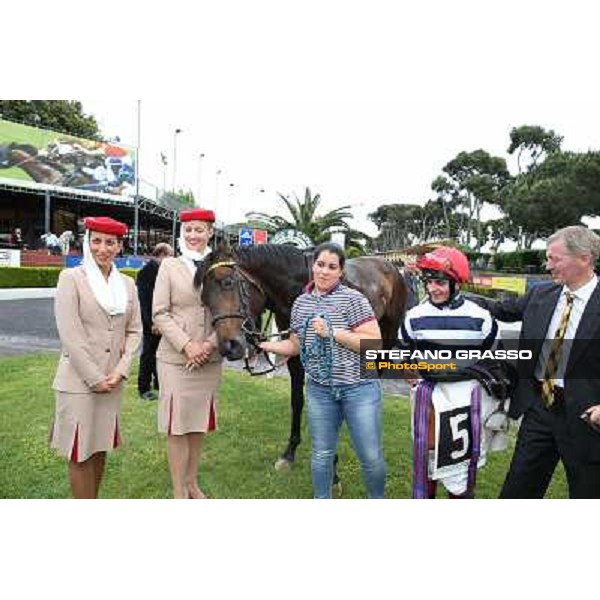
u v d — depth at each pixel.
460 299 2.35
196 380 2.83
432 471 2.36
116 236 2.55
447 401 2.30
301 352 2.51
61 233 24.81
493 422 2.40
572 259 2.05
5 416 4.37
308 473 3.44
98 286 2.51
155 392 5.10
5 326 9.45
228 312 2.69
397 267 4.98
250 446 3.88
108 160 21.89
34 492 3.09
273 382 5.77
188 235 2.92
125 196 22.41
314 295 2.48
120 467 3.47
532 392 2.24
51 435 2.55
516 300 2.45
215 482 3.31
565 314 2.13
